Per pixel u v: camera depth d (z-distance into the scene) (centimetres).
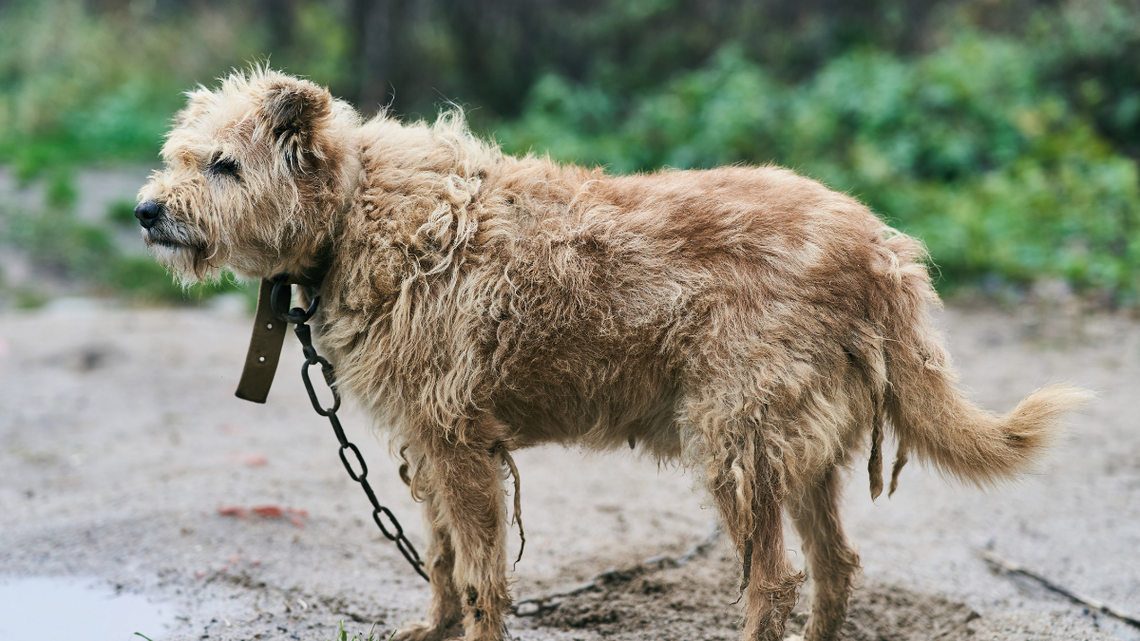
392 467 551
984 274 925
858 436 322
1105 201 1009
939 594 392
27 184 1401
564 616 383
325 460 556
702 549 441
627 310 299
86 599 368
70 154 1560
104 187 1389
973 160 1079
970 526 464
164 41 1938
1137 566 414
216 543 418
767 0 1648
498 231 306
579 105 1369
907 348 304
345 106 341
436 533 347
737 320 293
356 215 312
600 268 301
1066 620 369
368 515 474
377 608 378
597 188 318
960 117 1115
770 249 296
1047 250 940
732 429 293
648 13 1634
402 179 315
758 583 301
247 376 329
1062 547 436
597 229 304
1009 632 361
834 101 1152
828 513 342
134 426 609
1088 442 566
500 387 307
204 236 308
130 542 416
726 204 305
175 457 546
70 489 492
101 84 1831
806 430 295
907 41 1582
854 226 304
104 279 1070
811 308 293
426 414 306
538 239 306
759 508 297
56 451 557
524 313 302
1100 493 495
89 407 646
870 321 301
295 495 486
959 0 1619
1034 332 793
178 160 316
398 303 301
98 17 2089
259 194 305
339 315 313
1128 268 897
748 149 1119
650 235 302
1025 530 456
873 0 1599
